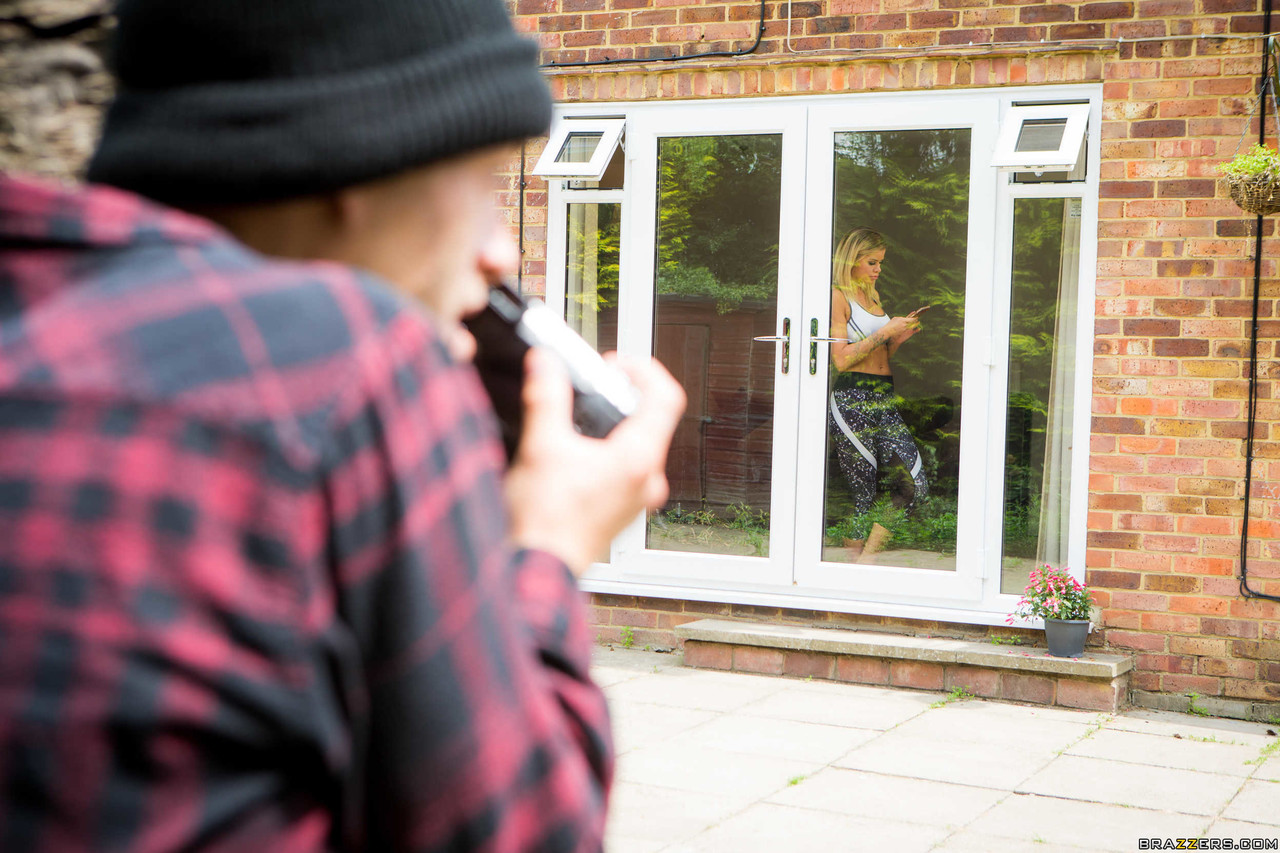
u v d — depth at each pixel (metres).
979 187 6.23
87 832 0.44
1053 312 6.15
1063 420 6.15
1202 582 5.79
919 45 6.28
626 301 6.89
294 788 0.51
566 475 0.67
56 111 0.89
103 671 0.44
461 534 0.53
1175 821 4.23
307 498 0.49
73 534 0.45
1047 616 5.85
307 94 0.57
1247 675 5.72
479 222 0.68
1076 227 6.10
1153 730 5.45
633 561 6.88
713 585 6.75
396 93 0.59
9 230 0.52
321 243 0.62
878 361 6.46
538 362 0.71
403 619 0.51
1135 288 5.88
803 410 6.58
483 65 0.62
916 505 6.40
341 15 0.58
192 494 0.46
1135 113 5.88
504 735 0.54
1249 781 4.72
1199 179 5.79
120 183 0.60
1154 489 5.86
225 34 0.58
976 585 6.27
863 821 4.18
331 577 0.50
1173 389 5.83
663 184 6.82
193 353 0.49
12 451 0.46
